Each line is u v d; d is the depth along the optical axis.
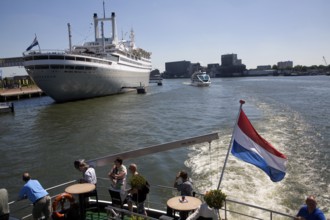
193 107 54.34
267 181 16.27
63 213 8.73
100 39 90.56
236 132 7.96
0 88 104.00
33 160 23.41
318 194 14.54
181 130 33.06
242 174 17.42
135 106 57.56
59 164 22.09
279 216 12.52
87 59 66.00
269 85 122.19
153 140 28.64
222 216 12.58
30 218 10.92
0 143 30.02
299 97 65.75
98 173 19.66
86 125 37.59
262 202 13.87
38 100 84.69
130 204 8.78
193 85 142.75
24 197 7.98
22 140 30.97
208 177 17.38
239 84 143.38
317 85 110.25
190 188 8.31
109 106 57.88
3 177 19.91
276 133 28.56
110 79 76.19
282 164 7.59
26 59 62.22
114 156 9.00
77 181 9.96
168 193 16.09
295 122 34.50
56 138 30.86
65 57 61.56
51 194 16.94
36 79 62.16
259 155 7.72
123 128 34.94
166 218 7.60
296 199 14.09
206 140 8.27
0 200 7.33
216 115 43.38
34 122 42.28
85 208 8.93
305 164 18.88
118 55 81.19
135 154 8.84
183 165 20.14
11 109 55.88
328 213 12.70
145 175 18.91
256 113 43.56
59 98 66.69
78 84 66.25
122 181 8.89
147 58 122.00
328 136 26.61
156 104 60.75
